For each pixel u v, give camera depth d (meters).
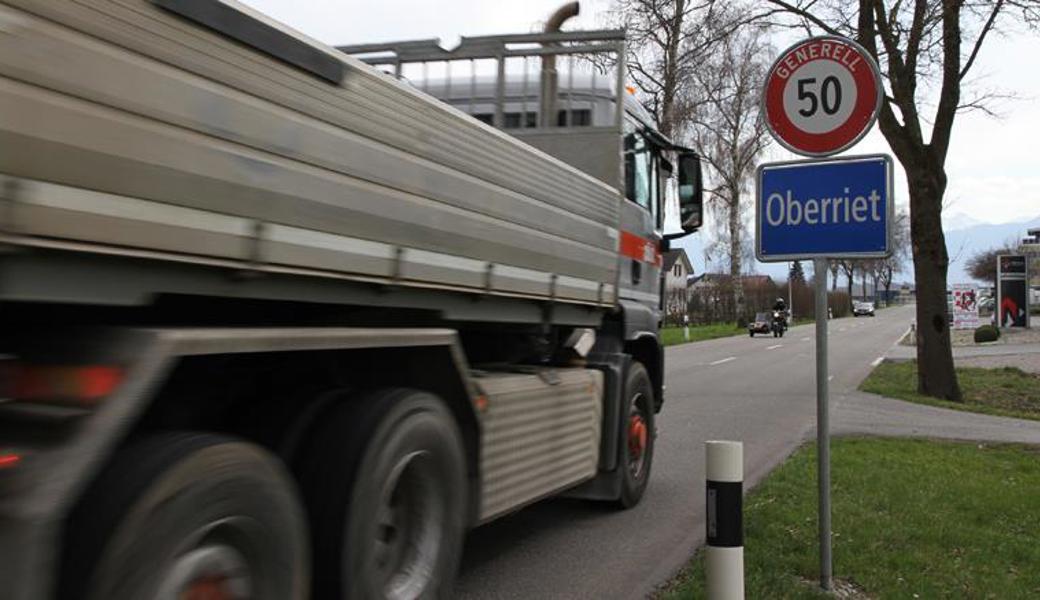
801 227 5.08
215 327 2.83
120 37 2.36
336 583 3.31
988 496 7.32
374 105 3.43
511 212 4.58
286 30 2.96
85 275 2.36
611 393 6.35
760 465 9.18
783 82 5.20
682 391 17.33
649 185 7.51
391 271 3.55
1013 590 4.96
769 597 4.69
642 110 7.43
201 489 2.53
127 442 2.52
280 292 3.05
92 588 2.27
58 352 2.49
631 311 6.80
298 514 3.01
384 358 3.79
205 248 2.65
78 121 2.24
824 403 4.96
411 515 3.84
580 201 5.55
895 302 177.25
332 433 3.44
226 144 2.72
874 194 4.93
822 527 4.92
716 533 4.13
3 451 2.21
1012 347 33.41
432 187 3.83
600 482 6.52
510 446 4.69
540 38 6.59
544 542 6.07
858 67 5.03
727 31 17.33
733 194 48.97
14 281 2.19
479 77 6.75
